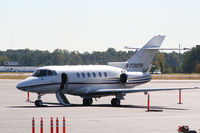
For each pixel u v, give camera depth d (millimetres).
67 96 121125
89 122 59906
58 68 86562
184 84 188125
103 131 52312
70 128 54469
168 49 95875
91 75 90938
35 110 76188
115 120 62250
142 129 53938
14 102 98438
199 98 114438
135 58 100125
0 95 124188
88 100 90625
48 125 56938
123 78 96625
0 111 74500
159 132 51844
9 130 52750
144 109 79500
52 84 84062
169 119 63969
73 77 87312
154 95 128375
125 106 87000
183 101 103812
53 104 91375
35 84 82000
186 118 65375
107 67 96188
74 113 71188
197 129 54750
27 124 57812
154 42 101188
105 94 88500
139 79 98625
